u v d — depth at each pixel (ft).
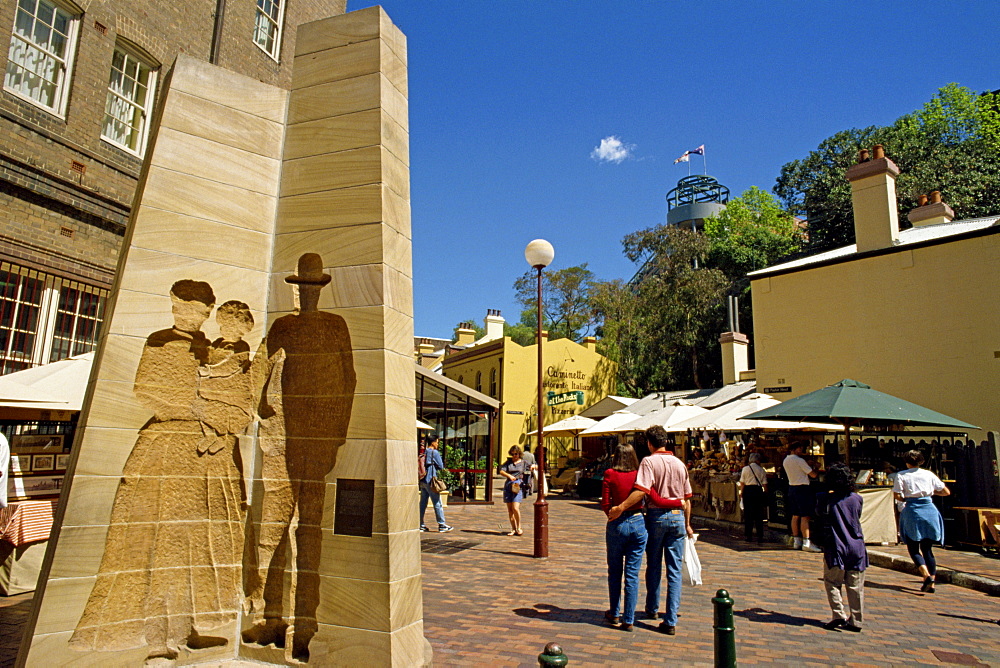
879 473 40.55
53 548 12.13
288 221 15.43
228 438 14.23
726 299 116.67
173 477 13.55
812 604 21.83
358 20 15.96
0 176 26.43
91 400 12.85
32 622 11.76
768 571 27.81
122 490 12.92
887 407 33.47
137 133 33.65
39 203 28.35
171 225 14.16
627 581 18.43
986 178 102.22
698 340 115.65
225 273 14.67
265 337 14.90
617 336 122.52
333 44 16.11
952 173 103.81
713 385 116.37
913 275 53.01
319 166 15.46
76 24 30.40
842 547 18.78
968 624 19.67
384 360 13.75
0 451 17.39
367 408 13.67
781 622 19.43
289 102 16.33
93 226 30.81
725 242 133.39
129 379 13.25
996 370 47.88
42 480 23.15
